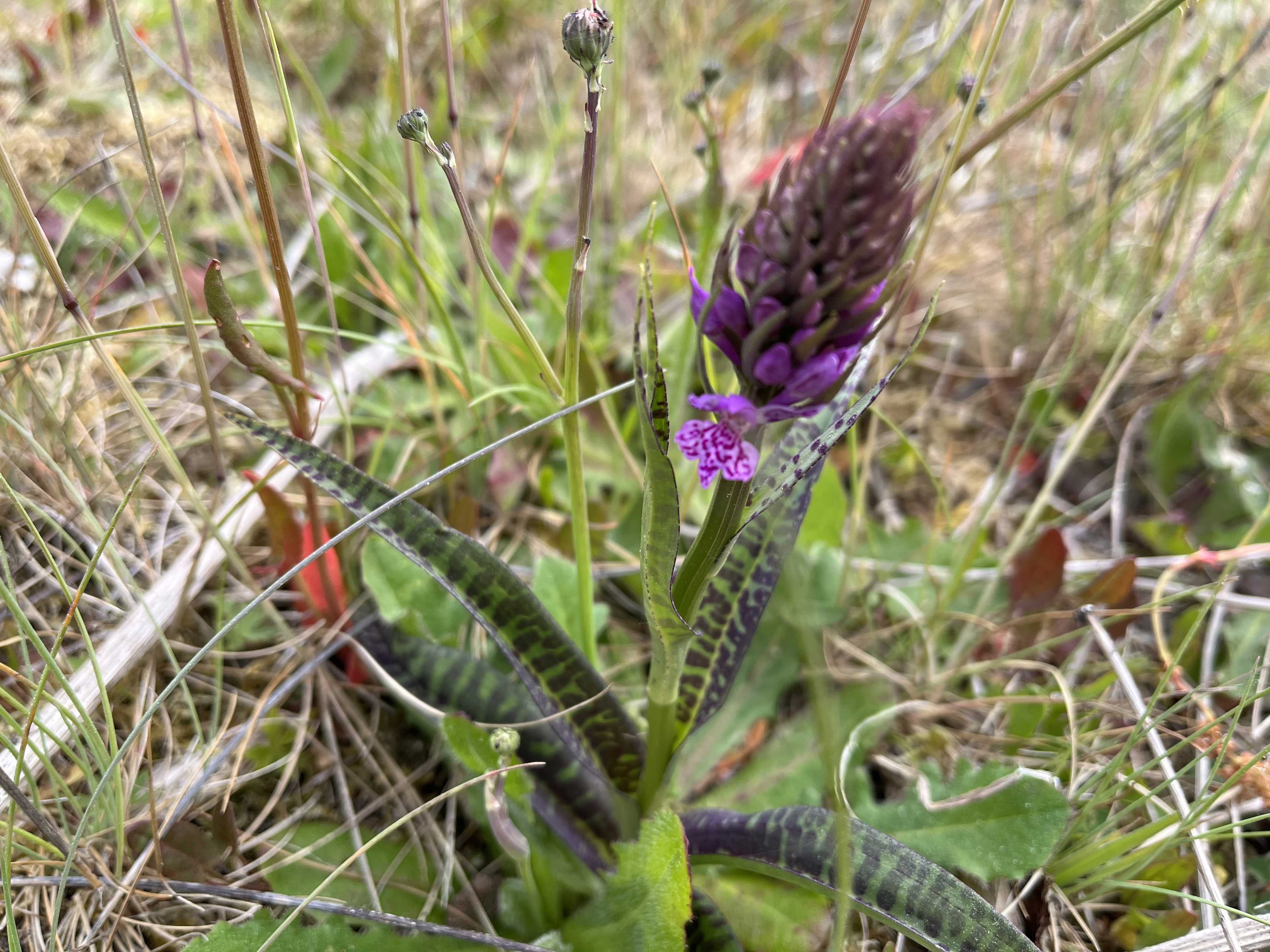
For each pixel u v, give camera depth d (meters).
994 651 0.25
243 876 0.19
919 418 0.31
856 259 0.12
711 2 0.40
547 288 0.29
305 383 0.19
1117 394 0.32
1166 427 0.30
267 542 0.25
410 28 0.36
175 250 0.17
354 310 0.31
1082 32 0.29
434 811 0.21
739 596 0.18
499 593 0.17
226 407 0.23
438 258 0.28
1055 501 0.30
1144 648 0.26
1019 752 0.23
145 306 0.29
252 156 0.16
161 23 0.34
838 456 0.29
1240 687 0.23
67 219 0.28
